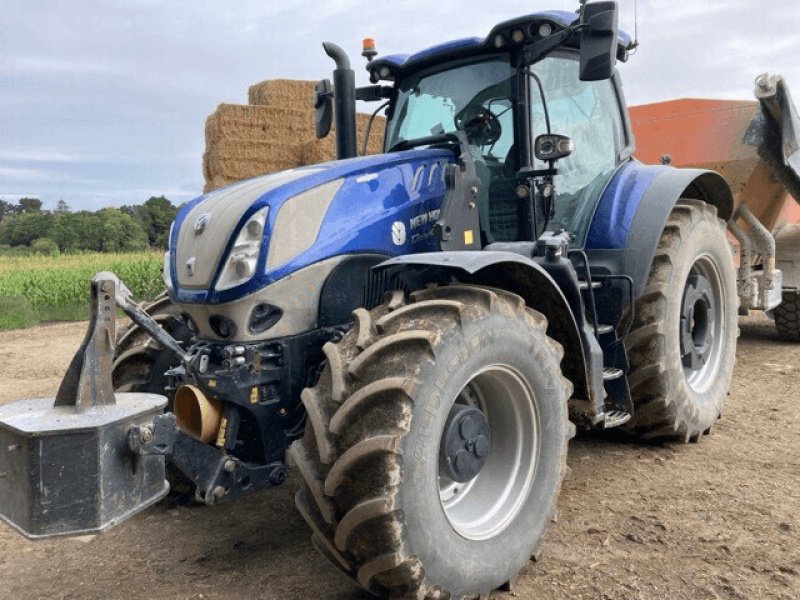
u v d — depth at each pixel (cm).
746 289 620
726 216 503
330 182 303
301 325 294
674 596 261
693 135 619
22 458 219
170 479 352
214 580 286
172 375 304
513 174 366
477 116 371
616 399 386
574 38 387
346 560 242
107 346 240
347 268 303
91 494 221
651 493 355
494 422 295
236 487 275
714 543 301
